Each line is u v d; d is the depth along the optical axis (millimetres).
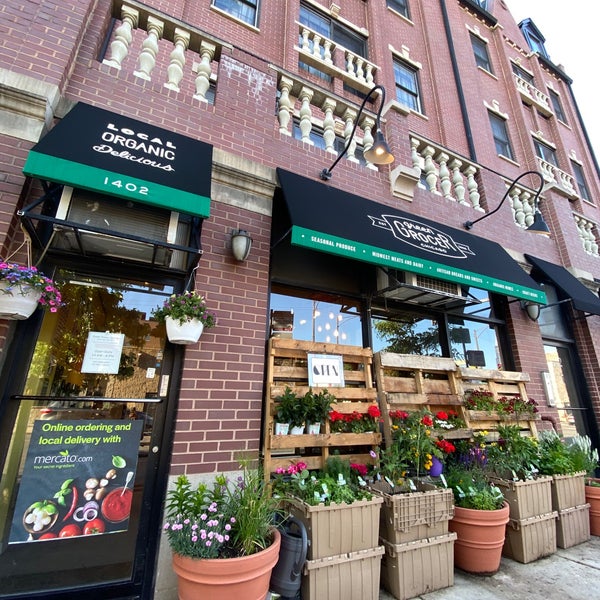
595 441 6250
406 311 5180
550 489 3982
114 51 3914
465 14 11305
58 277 3109
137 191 2805
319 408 3350
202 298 3152
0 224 2676
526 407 4602
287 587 2469
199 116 4043
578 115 12484
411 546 2957
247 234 3619
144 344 3219
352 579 2637
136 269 3363
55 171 2561
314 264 4551
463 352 5461
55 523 2568
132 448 2914
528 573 3352
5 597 2389
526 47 12906
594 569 3434
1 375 2615
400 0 10086
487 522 3303
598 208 10625
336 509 2697
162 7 5934
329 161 4871
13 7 3299
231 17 6703
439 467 3635
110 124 3217
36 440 2654
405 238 4477
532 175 8617
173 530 2316
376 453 3576
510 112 10406
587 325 6715
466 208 6094
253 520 2381
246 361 3428
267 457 3133
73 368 2957
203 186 3164
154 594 2615
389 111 5855
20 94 2957
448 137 8539
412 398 3992
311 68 7652
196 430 3023
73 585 2541
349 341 4539
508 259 5777
